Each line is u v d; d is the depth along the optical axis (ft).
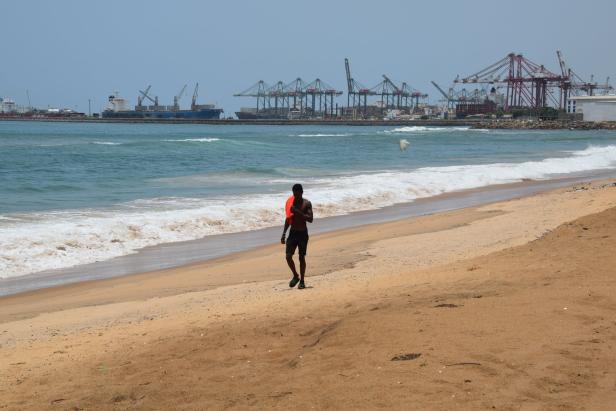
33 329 42.86
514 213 90.68
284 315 37.81
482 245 65.26
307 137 435.12
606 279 38.52
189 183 137.49
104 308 48.34
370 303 37.96
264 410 23.56
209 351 32.01
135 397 26.81
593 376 24.36
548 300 34.19
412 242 71.00
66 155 213.87
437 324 30.86
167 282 57.57
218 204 101.76
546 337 28.37
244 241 79.25
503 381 24.08
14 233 73.56
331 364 27.32
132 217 86.63
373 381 24.77
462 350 27.20
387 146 315.17
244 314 39.65
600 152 266.98
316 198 112.16
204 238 80.89
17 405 27.35
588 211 85.30
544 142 394.11
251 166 186.70
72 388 28.89
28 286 57.77
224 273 60.49
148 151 241.76
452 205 112.98
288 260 49.55
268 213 97.09
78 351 35.12
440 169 173.27
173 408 25.07
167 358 31.71
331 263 62.08
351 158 227.40
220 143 291.79
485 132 631.15
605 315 31.24
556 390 23.36
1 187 124.36
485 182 151.33
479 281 41.42
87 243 73.72
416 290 40.88
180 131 598.34
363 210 107.24
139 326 39.99
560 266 43.47
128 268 64.85
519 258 48.39
